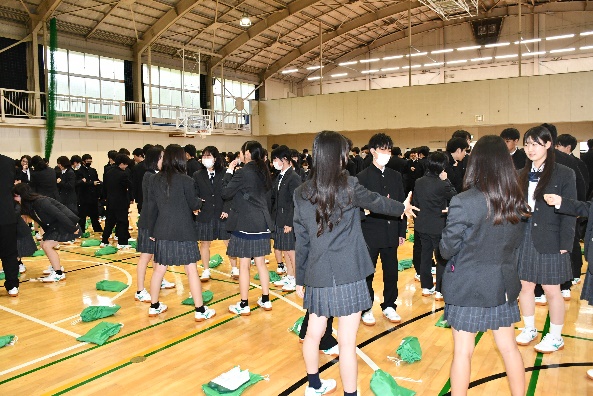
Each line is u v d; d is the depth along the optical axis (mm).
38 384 2852
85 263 6238
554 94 14406
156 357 3238
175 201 3750
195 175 5148
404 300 4465
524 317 3309
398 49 22312
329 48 22094
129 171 7160
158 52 17609
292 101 19156
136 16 14875
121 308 4332
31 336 3654
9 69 13117
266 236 4047
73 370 3045
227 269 5895
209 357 3230
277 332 3684
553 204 2664
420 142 17641
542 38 19000
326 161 2221
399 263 5855
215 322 3926
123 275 5598
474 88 15562
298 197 2336
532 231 2982
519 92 14883
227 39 18406
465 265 2066
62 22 14086
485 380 2797
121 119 14711
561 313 3105
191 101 19125
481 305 2031
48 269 5664
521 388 2152
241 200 3908
